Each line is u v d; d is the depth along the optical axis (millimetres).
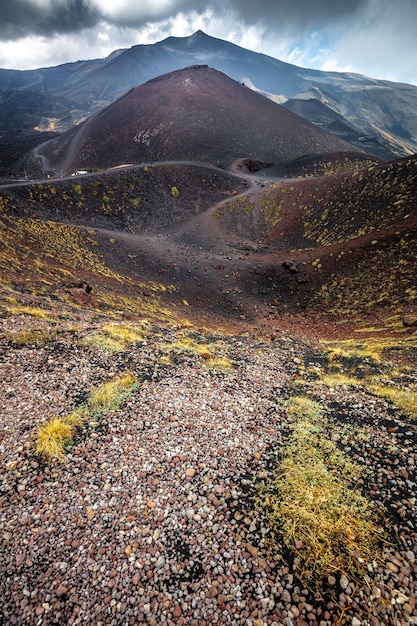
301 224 72312
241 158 150750
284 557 5918
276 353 17984
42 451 8047
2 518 6438
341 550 6008
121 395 10703
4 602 5168
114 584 5457
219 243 69688
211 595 5324
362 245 47562
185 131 169875
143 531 6355
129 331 17219
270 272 50969
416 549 6023
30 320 15359
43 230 46750
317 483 7488
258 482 7629
